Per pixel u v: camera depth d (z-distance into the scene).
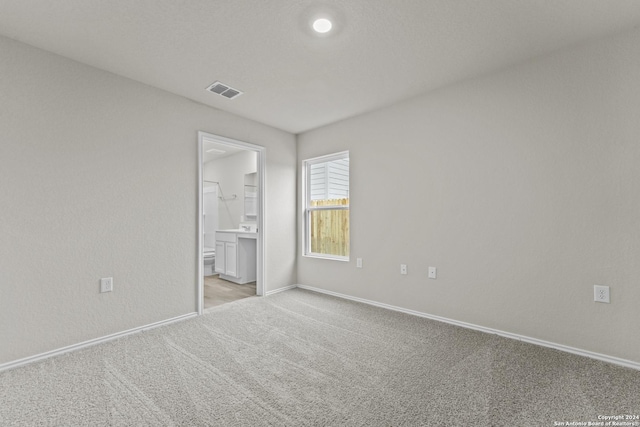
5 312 1.96
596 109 2.04
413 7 1.73
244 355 2.13
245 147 3.56
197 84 2.69
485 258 2.54
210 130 3.16
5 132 1.97
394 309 3.16
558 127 2.19
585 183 2.08
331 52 2.21
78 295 2.26
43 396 1.64
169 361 2.04
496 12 1.78
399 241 3.11
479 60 2.32
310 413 1.50
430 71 2.49
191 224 2.98
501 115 2.45
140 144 2.62
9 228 1.98
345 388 1.71
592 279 2.05
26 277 2.04
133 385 1.74
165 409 1.52
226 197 5.67
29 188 2.06
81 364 2.00
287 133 4.09
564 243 2.16
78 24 1.86
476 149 2.59
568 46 2.14
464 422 1.42
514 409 1.51
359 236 3.47
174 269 2.83
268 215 3.83
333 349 2.22
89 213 2.32
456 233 2.71
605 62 2.01
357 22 1.87
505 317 2.44
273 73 2.51
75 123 2.27
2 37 1.97
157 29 1.93
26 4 1.68
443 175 2.79
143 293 2.62
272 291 3.87
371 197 3.35
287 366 1.97
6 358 1.95
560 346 2.18
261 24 1.88
